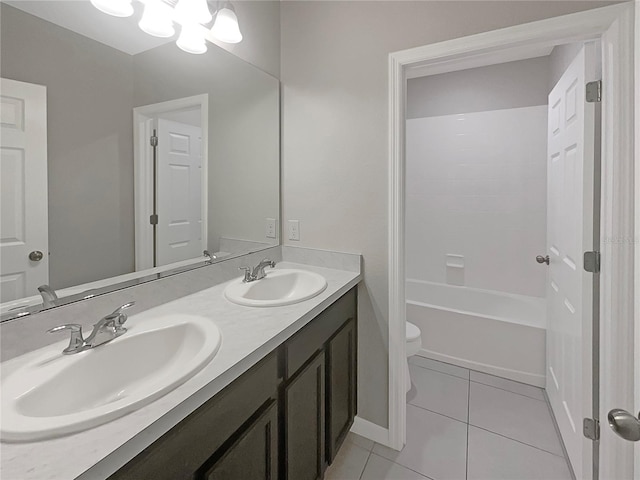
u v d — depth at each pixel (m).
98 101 1.09
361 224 1.72
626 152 1.15
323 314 1.38
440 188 3.07
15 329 0.86
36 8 0.93
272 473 1.03
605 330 1.22
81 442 0.57
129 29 1.18
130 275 1.20
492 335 2.35
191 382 0.75
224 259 1.61
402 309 1.67
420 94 3.11
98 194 1.10
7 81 0.87
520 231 2.77
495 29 1.36
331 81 1.76
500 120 2.80
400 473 1.52
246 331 1.03
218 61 1.54
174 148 1.36
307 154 1.86
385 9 1.59
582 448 1.35
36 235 0.94
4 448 0.55
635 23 1.11
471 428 1.81
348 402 1.64
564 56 2.05
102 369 0.88
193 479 0.74
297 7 1.86
